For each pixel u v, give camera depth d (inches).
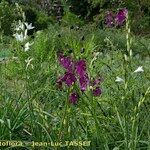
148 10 785.6
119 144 181.2
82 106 174.6
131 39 158.9
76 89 157.8
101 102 213.5
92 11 888.3
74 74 155.7
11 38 569.9
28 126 199.5
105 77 262.7
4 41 554.3
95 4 856.3
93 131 181.5
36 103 187.6
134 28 752.3
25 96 233.9
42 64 307.0
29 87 192.5
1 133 187.3
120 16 162.1
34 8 846.5
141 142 175.3
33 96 188.7
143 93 190.1
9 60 356.2
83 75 156.7
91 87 165.6
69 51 157.8
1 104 211.5
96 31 614.9
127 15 160.4
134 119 156.9
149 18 759.7
